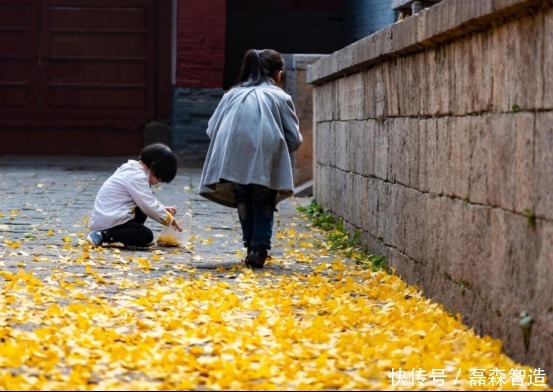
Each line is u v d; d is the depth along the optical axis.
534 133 7.14
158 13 28.28
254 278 10.87
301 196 20.53
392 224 11.63
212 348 7.40
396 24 10.84
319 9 29.33
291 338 7.89
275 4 29.28
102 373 6.80
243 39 29.33
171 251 12.80
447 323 8.49
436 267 9.74
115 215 12.67
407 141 10.92
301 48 29.36
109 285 10.08
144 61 28.34
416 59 10.52
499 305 7.88
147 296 9.38
